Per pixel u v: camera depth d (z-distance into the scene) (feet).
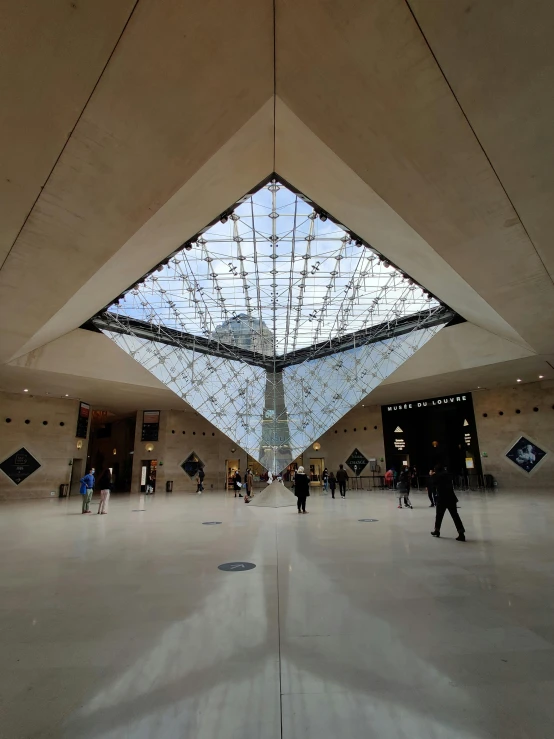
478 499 55.77
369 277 58.44
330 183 29.50
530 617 12.82
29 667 9.92
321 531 30.63
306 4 15.92
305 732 7.32
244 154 26.84
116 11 14.85
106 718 7.82
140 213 25.23
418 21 15.69
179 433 98.84
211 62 17.83
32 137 18.98
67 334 60.39
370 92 18.94
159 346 72.18
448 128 19.60
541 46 15.71
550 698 8.38
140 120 19.38
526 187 22.12
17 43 15.31
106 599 15.03
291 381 86.53
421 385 78.33
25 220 23.93
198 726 7.54
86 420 87.40
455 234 26.66
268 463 79.05
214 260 55.06
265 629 12.05
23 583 17.31
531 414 77.00
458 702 8.24
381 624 12.34
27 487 74.49
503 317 40.42
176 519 40.11
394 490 84.38
